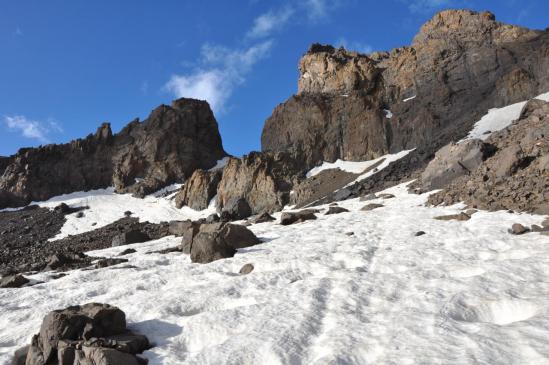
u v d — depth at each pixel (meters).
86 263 31.75
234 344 10.89
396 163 72.06
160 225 74.50
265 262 21.73
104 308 12.52
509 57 84.50
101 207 97.81
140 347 11.73
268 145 99.81
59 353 10.80
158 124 117.31
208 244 25.44
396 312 12.09
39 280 25.58
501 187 31.17
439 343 9.28
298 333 11.16
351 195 61.56
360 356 9.47
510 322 10.88
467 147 43.38
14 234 85.56
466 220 27.17
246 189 81.50
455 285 13.73
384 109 94.25
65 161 114.75
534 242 19.50
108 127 119.88
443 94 86.31
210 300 15.81
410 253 20.42
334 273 17.81
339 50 114.19
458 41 94.75
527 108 50.59
